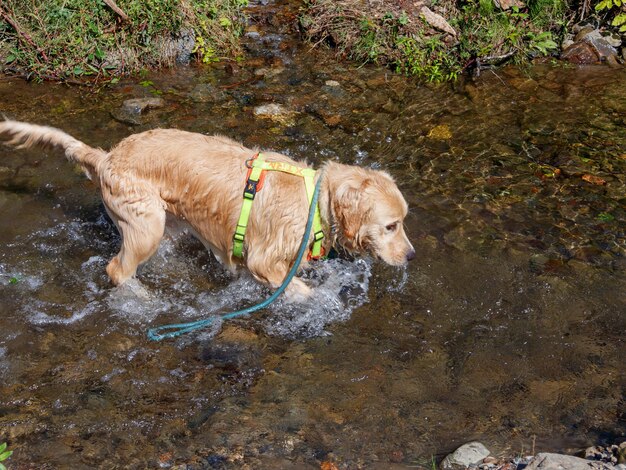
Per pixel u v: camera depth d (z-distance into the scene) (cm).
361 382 253
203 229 277
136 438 236
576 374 255
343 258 296
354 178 264
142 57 390
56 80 375
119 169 270
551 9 426
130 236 273
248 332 270
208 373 255
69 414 241
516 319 273
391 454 233
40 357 257
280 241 267
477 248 297
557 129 358
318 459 231
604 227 306
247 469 228
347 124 357
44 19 388
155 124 348
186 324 268
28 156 329
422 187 323
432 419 243
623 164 337
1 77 374
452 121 362
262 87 379
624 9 425
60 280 283
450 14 421
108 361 257
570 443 235
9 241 294
